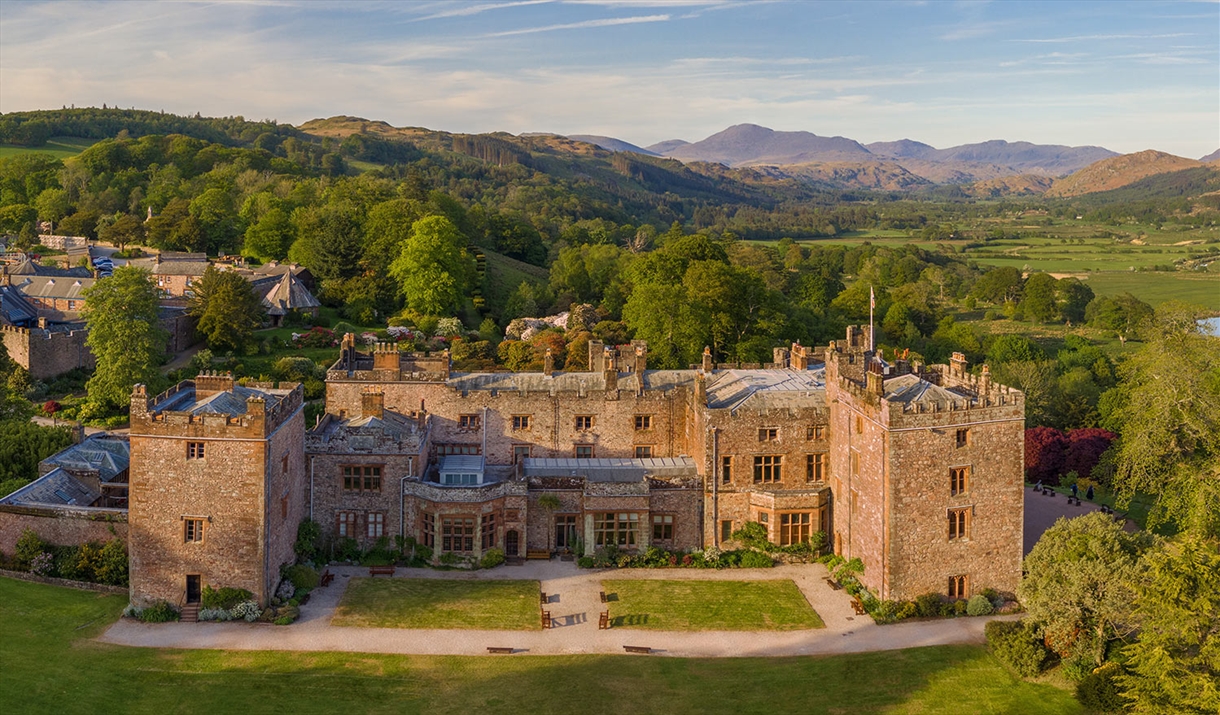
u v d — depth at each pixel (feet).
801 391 290.56
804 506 273.75
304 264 615.98
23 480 277.85
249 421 227.61
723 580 262.26
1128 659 192.95
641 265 519.19
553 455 302.04
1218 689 172.35
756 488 277.23
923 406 236.84
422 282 534.78
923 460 237.86
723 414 273.95
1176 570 186.50
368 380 297.33
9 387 380.37
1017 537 246.68
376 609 238.27
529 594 250.16
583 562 268.82
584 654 219.41
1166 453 299.58
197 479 229.25
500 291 632.38
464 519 264.52
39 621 223.10
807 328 561.02
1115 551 218.79
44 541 249.75
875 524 245.04
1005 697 204.54
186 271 606.96
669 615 239.71
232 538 230.48
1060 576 219.82
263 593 231.09
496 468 295.48
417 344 490.49
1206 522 263.29
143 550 230.89
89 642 216.33
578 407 301.02
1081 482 355.77
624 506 271.28
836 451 272.92
